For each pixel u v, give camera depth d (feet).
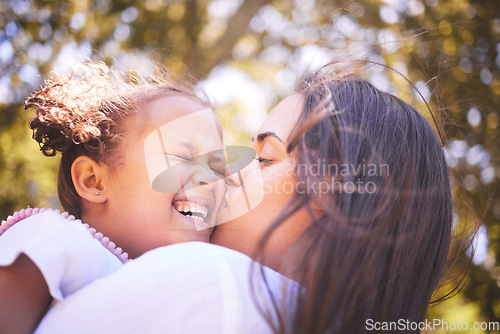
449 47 13.93
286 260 4.17
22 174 18.63
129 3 21.45
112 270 4.34
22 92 18.66
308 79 5.78
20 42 19.03
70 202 5.70
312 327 3.59
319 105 4.48
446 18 15.84
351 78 5.38
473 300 13.56
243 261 3.89
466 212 6.93
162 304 3.44
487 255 13.37
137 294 3.51
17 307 3.85
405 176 4.50
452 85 13.23
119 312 3.47
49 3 19.48
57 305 3.79
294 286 3.89
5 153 18.53
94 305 3.56
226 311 3.36
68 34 19.85
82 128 5.34
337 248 3.90
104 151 5.37
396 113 4.92
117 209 5.29
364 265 3.95
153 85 6.29
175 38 23.20
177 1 23.34
